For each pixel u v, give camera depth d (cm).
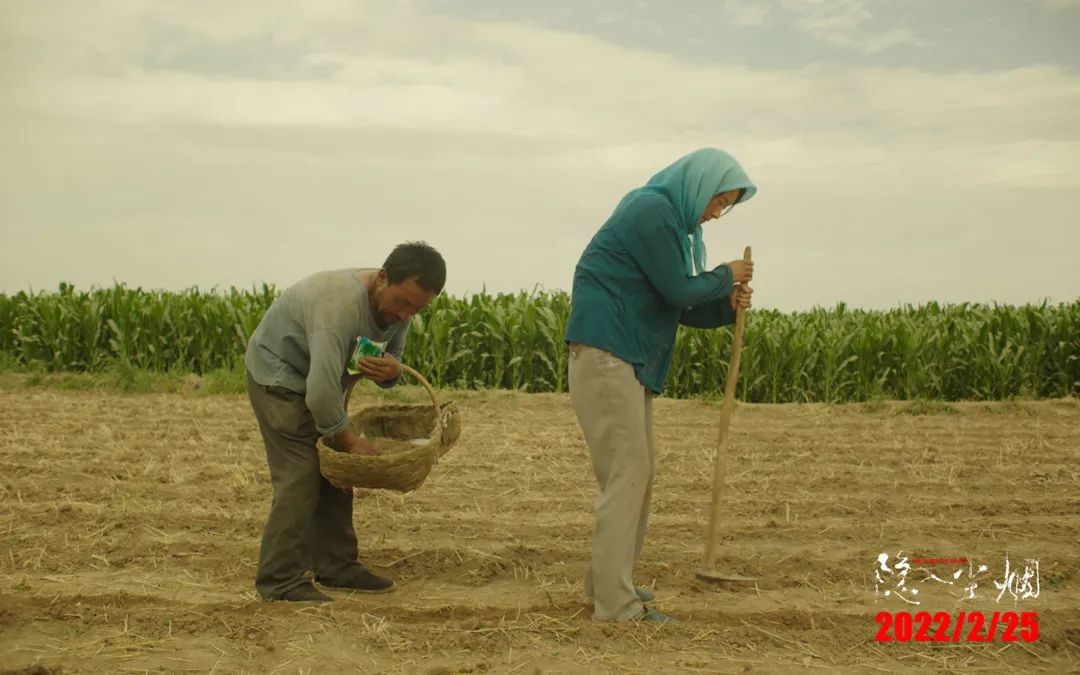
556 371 1215
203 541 507
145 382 1160
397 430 463
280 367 405
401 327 434
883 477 698
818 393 1249
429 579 459
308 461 411
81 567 463
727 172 390
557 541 523
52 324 1332
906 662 358
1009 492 651
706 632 381
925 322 1341
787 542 523
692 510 598
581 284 393
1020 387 1248
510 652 362
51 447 767
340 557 441
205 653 356
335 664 348
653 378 401
